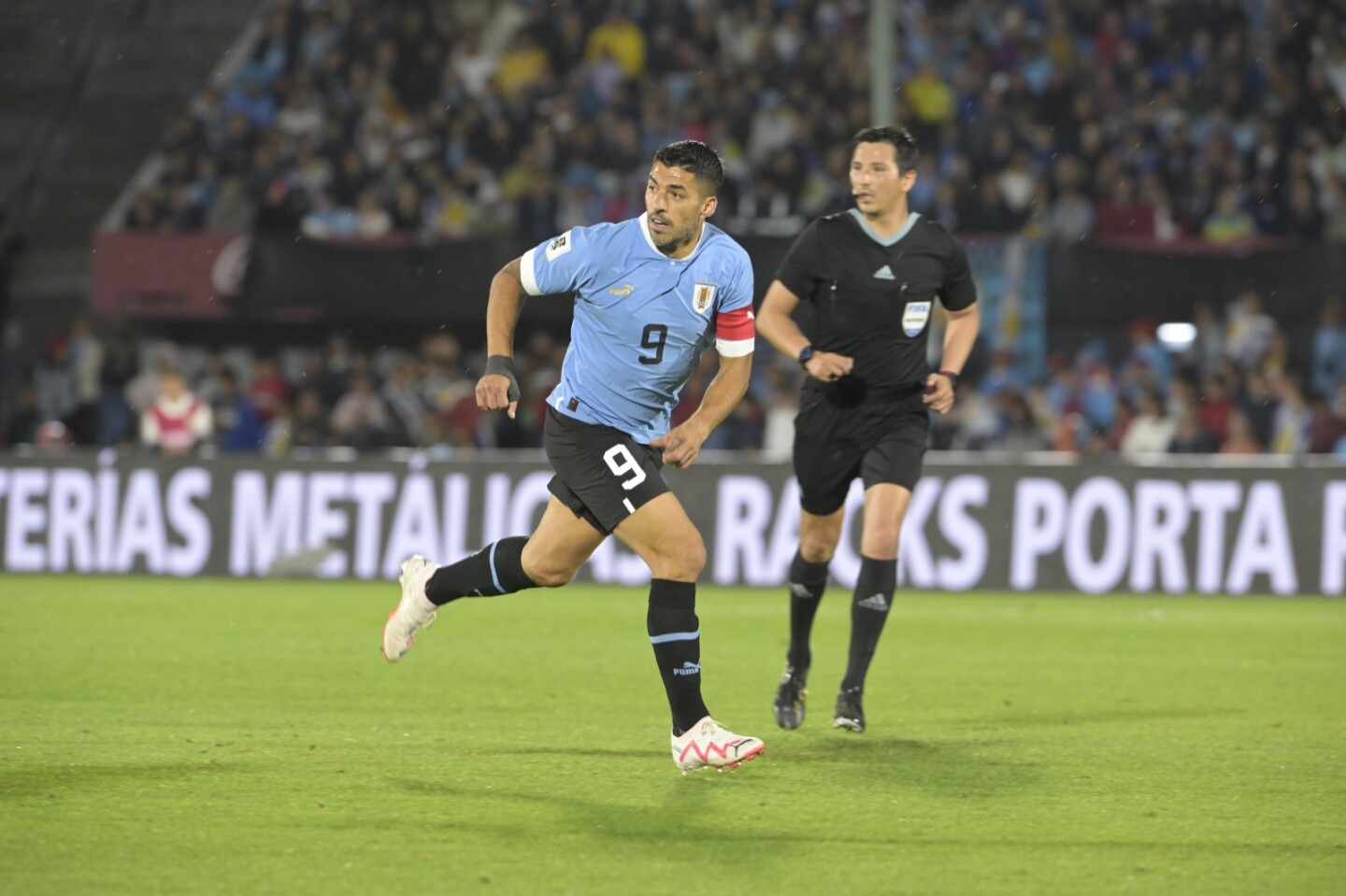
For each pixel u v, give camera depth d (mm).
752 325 18203
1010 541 47562
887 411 22375
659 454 18422
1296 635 35906
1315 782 17969
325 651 30766
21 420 65312
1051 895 13109
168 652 30344
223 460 52000
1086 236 65750
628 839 14758
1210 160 69250
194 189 71625
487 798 16500
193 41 83188
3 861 13680
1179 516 46812
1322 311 60625
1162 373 59969
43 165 79938
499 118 73688
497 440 59688
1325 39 73750
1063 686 26984
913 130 73000
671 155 17125
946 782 17734
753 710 23703
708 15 77000
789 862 13992
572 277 17625
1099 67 73312
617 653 30938
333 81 77312
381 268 64500
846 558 48125
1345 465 46062
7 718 21906
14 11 84750
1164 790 17406
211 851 14133
